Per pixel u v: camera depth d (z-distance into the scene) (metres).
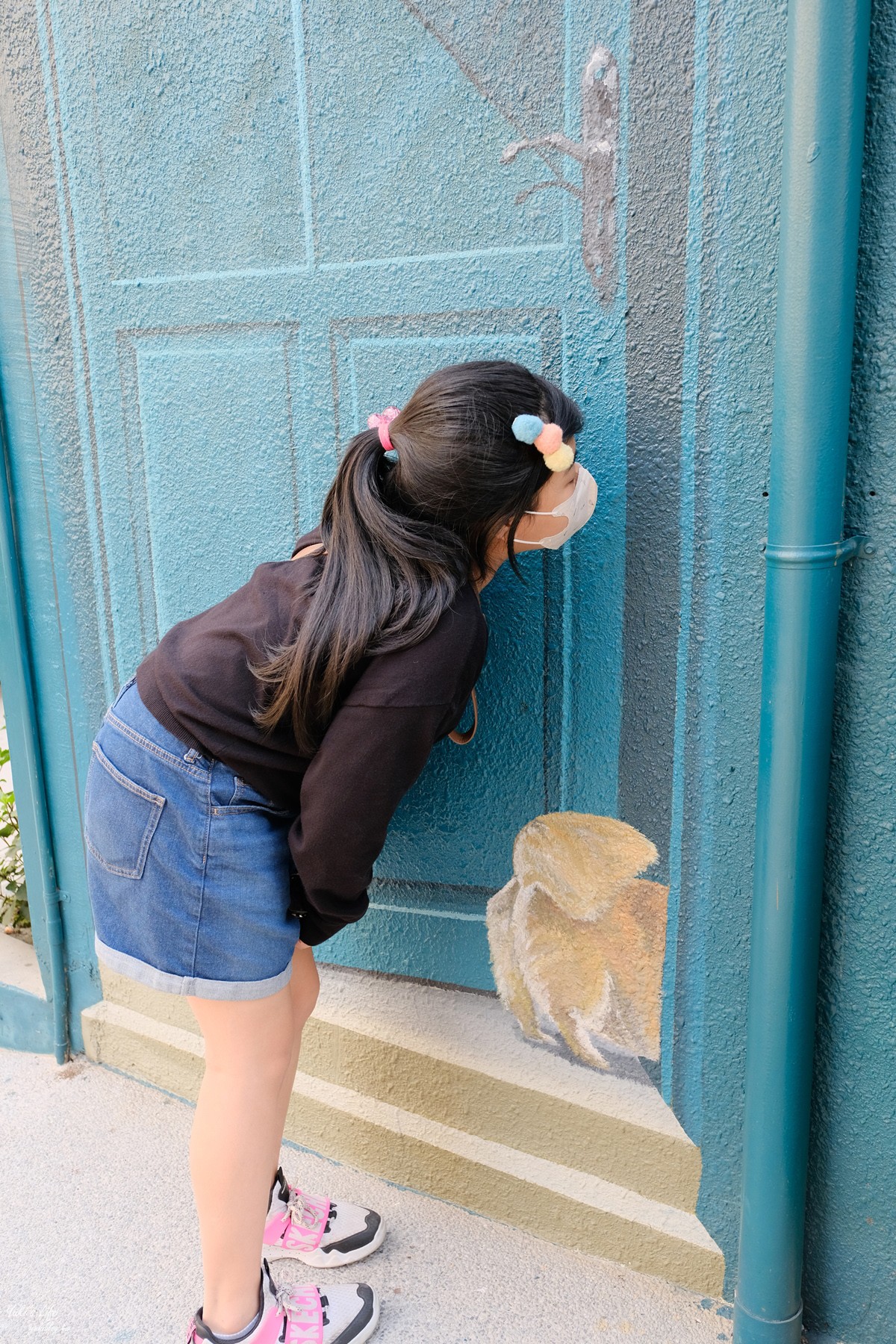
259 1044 1.37
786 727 1.29
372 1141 1.95
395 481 1.25
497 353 1.53
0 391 2.09
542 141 1.42
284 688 1.22
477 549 1.29
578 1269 1.71
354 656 1.17
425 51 1.49
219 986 1.31
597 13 1.34
